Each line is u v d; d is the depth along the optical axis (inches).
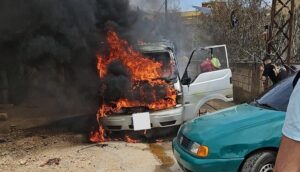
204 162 161.5
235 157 159.5
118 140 290.4
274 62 445.4
